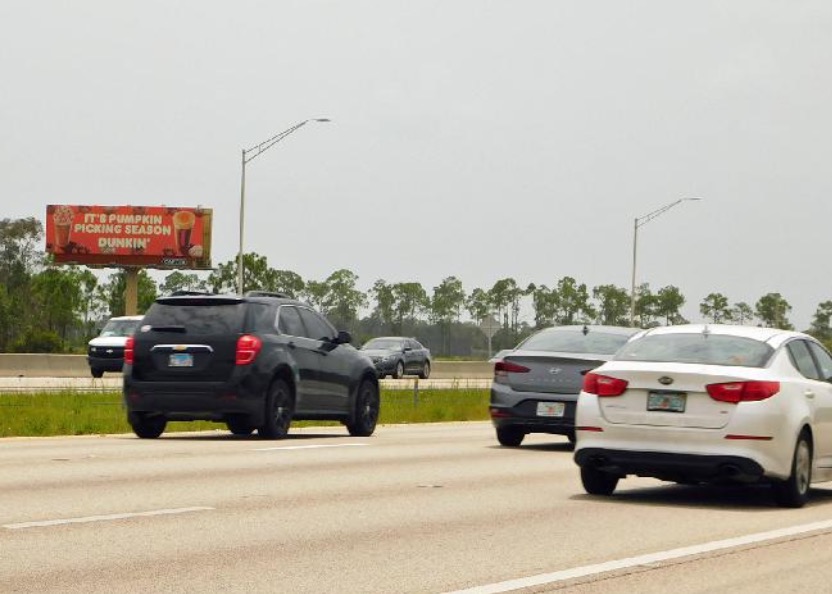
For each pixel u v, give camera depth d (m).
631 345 28.45
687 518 24.70
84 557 18.78
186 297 41.25
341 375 44.47
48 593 16.25
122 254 174.75
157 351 40.84
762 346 27.69
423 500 26.23
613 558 19.61
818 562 19.73
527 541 21.14
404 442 42.69
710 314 191.88
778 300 192.25
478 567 18.59
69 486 27.17
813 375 28.61
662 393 26.78
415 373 122.50
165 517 22.88
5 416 51.81
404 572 18.09
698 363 27.14
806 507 27.16
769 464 26.19
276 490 27.23
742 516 25.23
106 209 174.88
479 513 24.48
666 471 26.77
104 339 97.25
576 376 41.00
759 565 19.38
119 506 24.16
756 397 26.30
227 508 24.22
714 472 26.34
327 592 16.64
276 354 41.22
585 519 24.09
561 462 36.03
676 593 17.08
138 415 41.53
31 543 19.89
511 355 41.94
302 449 37.69
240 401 40.34
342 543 20.48
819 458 27.86
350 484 28.80
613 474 28.11
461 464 34.69
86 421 50.06
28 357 107.12
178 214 174.88
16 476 29.00
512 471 33.03
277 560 18.84
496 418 41.66
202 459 33.75
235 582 17.17
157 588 16.67
